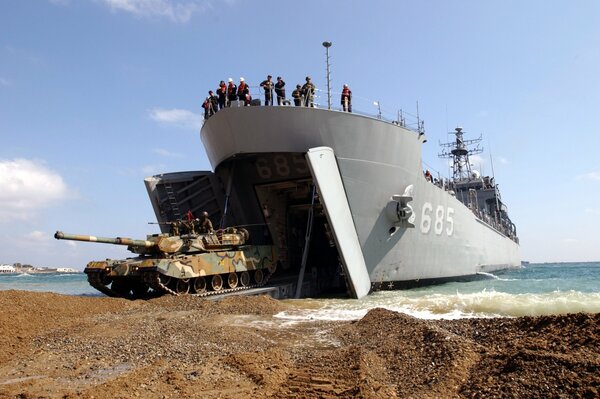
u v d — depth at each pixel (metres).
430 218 22.89
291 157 19.36
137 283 19.12
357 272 17.97
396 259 20.53
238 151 18.53
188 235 17.56
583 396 4.86
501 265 38.75
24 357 8.32
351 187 18.38
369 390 5.73
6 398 6.08
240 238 19.22
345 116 18.09
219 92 19.98
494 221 38.44
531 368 5.73
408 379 6.25
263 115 17.67
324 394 5.78
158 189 23.80
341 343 8.64
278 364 7.24
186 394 6.03
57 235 15.30
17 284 44.00
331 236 18.53
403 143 20.38
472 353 6.86
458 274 26.59
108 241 16.17
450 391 5.63
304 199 22.30
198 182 23.12
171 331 9.62
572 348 6.39
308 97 18.56
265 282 19.70
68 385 6.62
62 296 13.95
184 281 16.56
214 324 10.52
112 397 5.96
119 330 10.04
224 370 7.06
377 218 19.42
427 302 14.36
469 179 43.03
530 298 13.73
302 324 10.71
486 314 11.96
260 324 10.75
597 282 24.95
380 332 8.88
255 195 21.53
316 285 20.89
